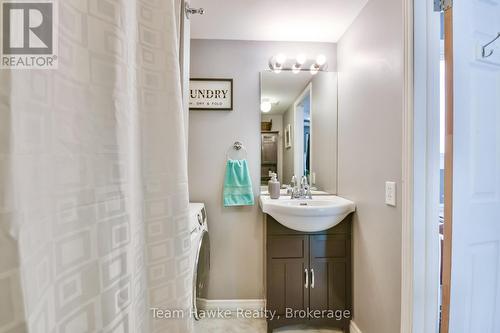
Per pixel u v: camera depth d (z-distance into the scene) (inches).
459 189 41.3
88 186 17.0
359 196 65.6
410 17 44.4
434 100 44.6
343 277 69.5
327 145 83.0
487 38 43.3
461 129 41.3
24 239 12.7
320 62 80.1
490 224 43.8
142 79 22.7
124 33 19.3
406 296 45.5
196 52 80.9
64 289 15.5
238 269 81.0
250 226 81.3
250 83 82.3
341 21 70.7
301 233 69.1
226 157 81.7
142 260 22.9
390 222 51.4
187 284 25.6
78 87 16.4
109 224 18.3
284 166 84.7
